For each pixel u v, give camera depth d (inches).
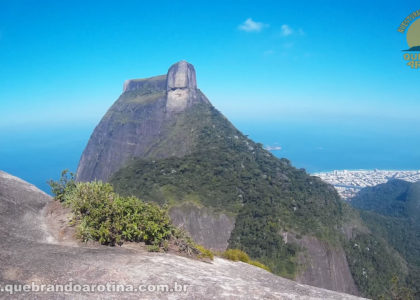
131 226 271.4
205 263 278.2
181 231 304.2
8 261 189.8
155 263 225.1
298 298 206.7
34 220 295.9
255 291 204.8
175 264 233.9
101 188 317.1
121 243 266.8
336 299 235.8
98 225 267.7
